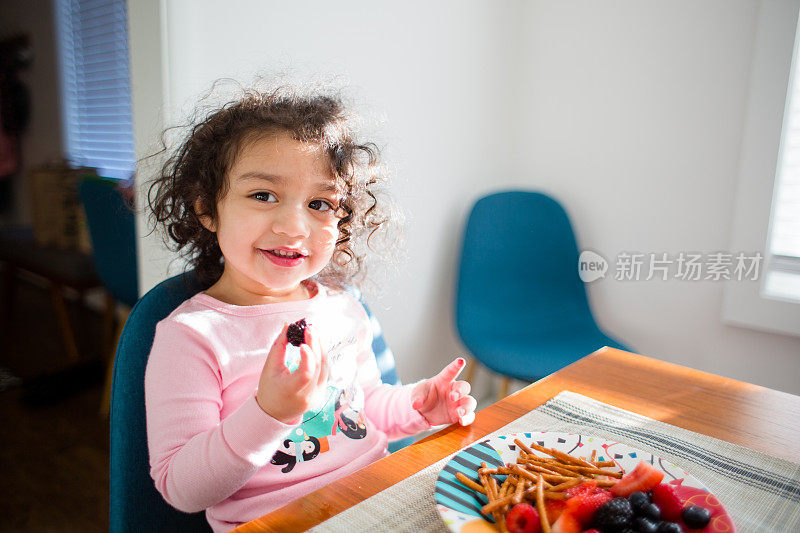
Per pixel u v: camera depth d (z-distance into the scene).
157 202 0.95
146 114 1.19
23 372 2.56
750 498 0.62
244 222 0.80
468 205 2.10
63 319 2.72
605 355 1.03
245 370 0.81
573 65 2.07
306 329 0.64
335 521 0.56
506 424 0.76
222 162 0.81
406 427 0.88
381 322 1.78
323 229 0.84
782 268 1.76
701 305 1.90
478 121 2.06
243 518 0.75
